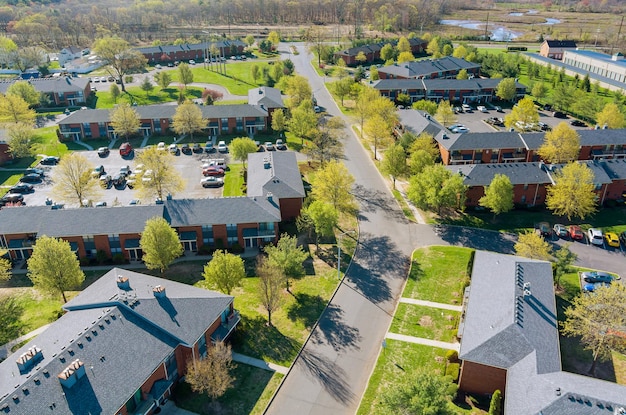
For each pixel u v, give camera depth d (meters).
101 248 74.25
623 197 92.44
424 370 45.34
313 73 188.75
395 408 42.06
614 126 117.31
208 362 49.19
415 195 85.00
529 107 123.38
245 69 194.88
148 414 48.53
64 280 62.19
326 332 60.94
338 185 82.88
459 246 79.06
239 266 63.28
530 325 51.59
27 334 60.06
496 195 82.62
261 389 52.53
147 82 159.25
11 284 70.44
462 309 62.38
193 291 57.78
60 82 151.00
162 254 67.19
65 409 41.38
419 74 162.62
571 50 199.12
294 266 66.50
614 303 53.62
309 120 118.31
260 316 63.56
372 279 71.19
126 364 46.62
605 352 52.88
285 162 94.50
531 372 46.31
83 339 47.06
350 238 81.38
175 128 120.88
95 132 123.56
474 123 136.50
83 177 86.00
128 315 51.25
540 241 69.44
